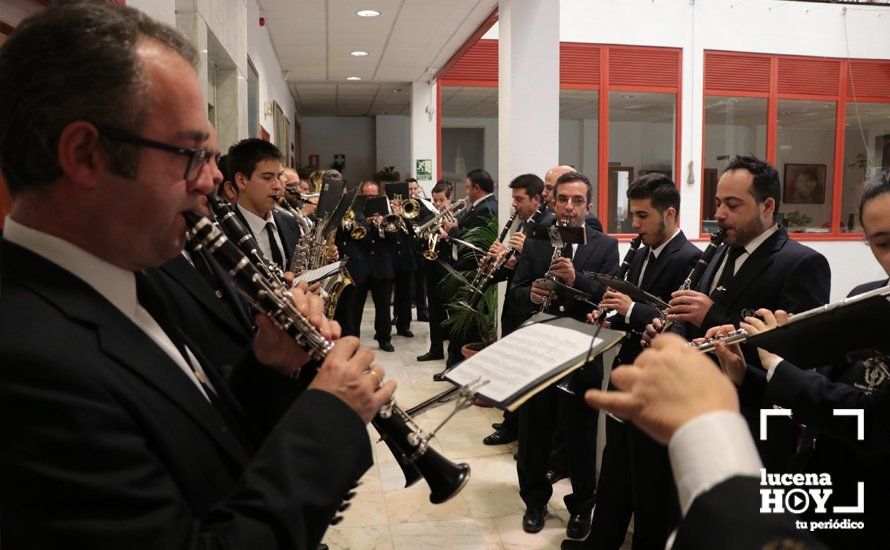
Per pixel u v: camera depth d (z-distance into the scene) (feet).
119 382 2.66
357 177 53.31
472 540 9.30
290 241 11.03
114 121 2.69
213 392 3.50
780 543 1.83
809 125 36.17
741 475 1.92
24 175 2.73
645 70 32.40
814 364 4.50
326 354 3.48
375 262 20.04
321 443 2.94
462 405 3.44
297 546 2.72
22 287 2.67
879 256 4.84
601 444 10.11
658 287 8.36
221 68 16.22
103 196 2.78
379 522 9.81
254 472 2.83
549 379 3.28
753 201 6.79
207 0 12.39
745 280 6.79
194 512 2.83
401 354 20.18
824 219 37.09
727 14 33.17
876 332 4.12
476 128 40.06
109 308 2.88
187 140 2.89
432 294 19.19
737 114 34.50
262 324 3.66
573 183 10.28
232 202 9.96
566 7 31.40
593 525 8.21
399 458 3.95
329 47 27.48
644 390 2.18
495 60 33.04
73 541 2.30
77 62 2.63
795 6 33.96
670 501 7.04
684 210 33.40
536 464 9.43
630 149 33.47
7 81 2.66
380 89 38.06
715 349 5.68
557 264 9.50
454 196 39.91
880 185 4.80
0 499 2.32
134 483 2.46
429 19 23.12
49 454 2.32
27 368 2.38
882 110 36.22
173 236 3.04
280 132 31.86
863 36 35.04
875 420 4.59
